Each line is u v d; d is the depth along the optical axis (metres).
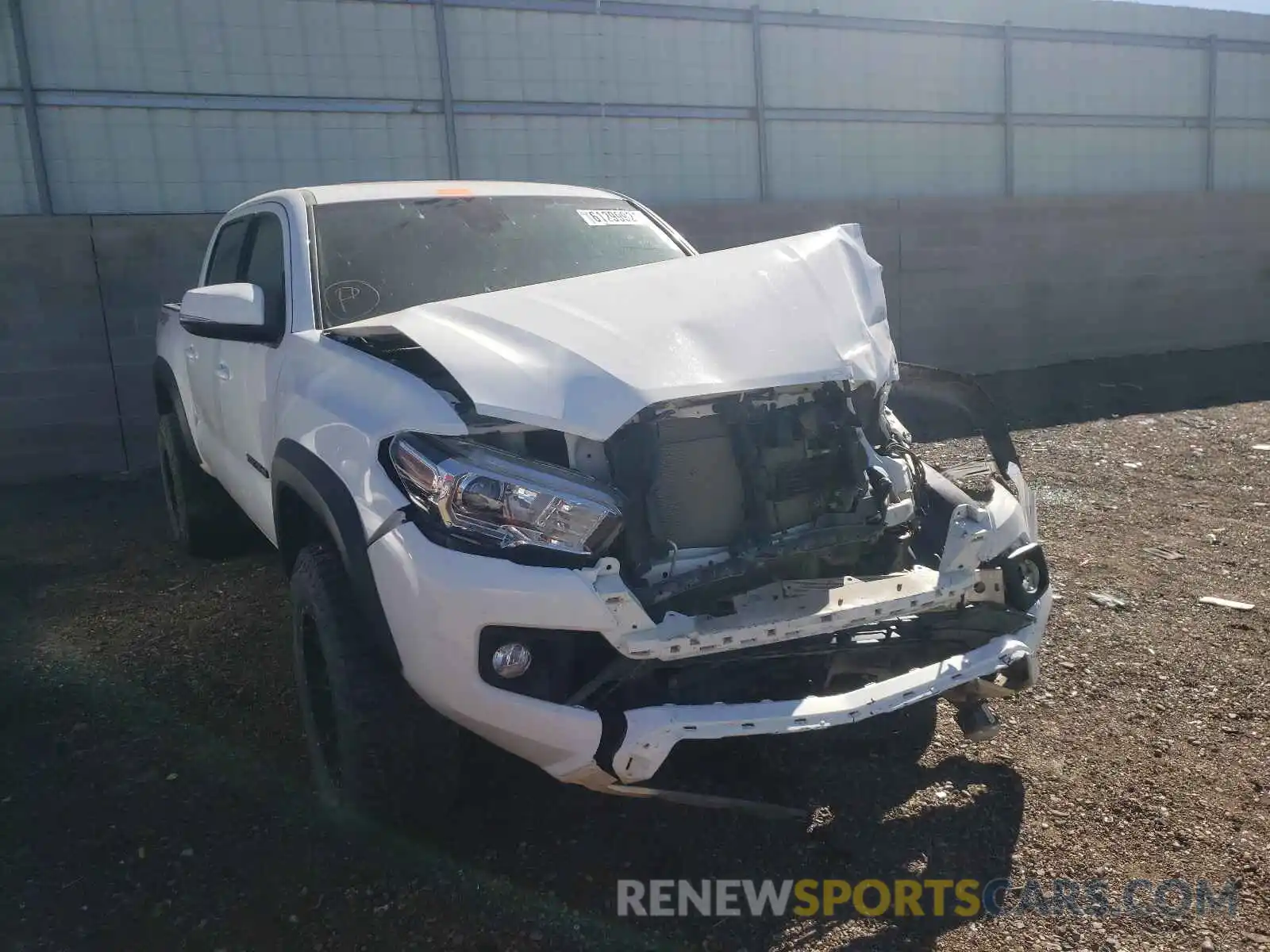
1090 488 6.70
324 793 2.91
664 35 10.36
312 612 2.73
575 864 2.74
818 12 11.11
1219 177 14.14
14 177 8.07
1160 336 13.16
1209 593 4.67
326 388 2.94
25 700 3.71
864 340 2.90
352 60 9.04
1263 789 3.05
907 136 11.90
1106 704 3.59
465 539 2.41
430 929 2.48
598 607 2.35
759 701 2.49
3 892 2.61
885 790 3.08
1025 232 11.88
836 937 2.46
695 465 2.60
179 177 8.56
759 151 10.98
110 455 7.90
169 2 8.37
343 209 3.84
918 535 2.99
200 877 2.68
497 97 9.67
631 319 2.71
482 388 2.49
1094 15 12.82
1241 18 13.87
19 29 7.91
